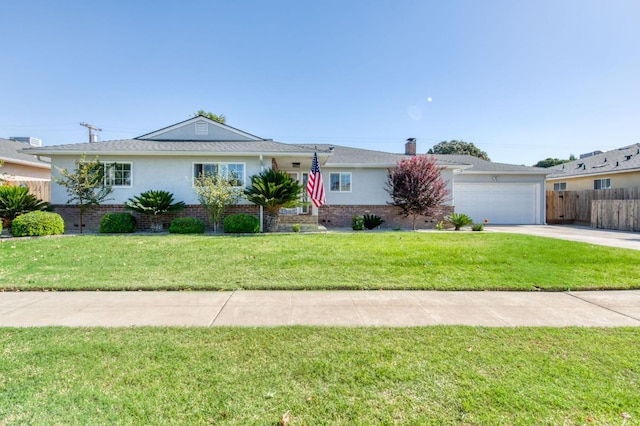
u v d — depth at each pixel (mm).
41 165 17703
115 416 2129
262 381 2561
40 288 5156
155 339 3330
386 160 17266
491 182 19188
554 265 6789
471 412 2201
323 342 3289
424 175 15164
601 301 4824
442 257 7285
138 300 4703
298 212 17000
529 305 4602
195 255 7457
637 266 6746
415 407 2254
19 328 3594
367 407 2252
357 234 11742
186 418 2121
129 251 7867
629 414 2184
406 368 2773
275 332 3529
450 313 4234
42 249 8086
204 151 13094
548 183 24031
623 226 15148
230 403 2281
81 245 8656
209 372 2686
